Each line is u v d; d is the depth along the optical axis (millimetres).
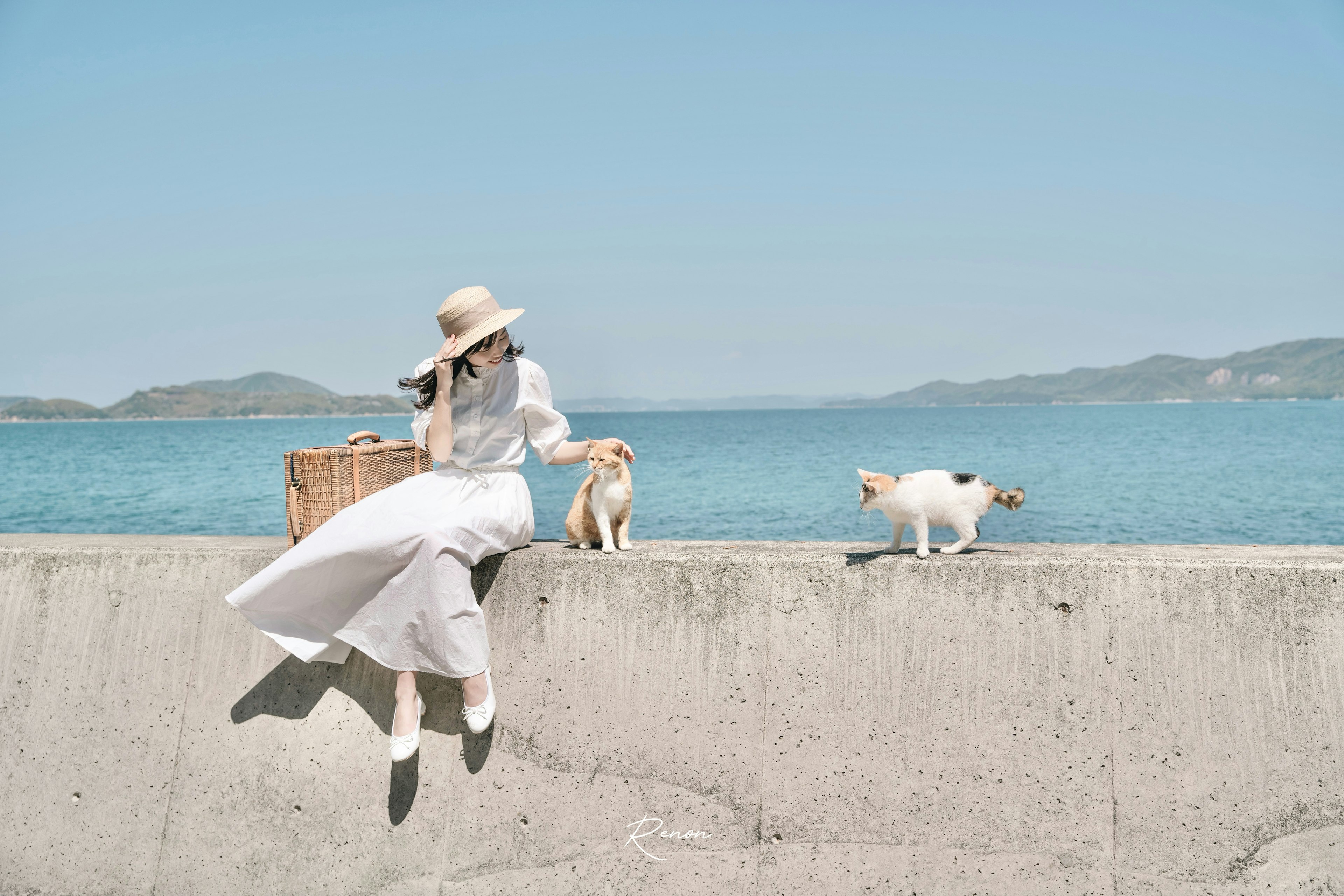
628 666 2820
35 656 3090
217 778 2916
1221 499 22969
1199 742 2529
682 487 27500
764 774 2705
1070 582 2631
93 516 21391
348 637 2768
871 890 2596
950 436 70688
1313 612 2520
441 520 2766
